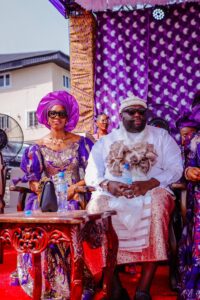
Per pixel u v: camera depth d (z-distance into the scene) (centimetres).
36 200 401
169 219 360
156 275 462
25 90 2272
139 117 383
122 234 353
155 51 659
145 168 382
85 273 365
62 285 356
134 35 662
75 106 440
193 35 649
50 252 356
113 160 385
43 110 429
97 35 672
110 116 664
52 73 2212
